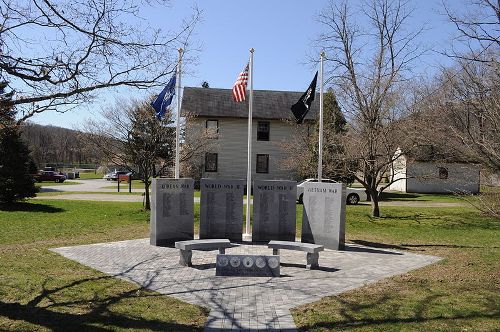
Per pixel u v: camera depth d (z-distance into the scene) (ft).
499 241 45.78
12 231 47.50
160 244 39.22
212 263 32.17
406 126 55.93
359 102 59.21
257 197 41.98
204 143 87.81
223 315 20.72
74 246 38.42
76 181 179.73
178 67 33.40
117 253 35.42
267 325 19.42
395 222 59.06
